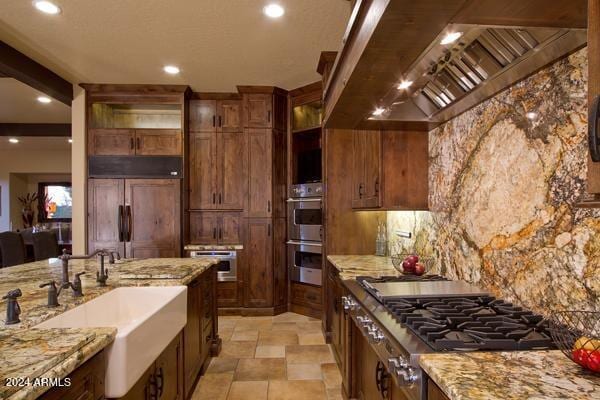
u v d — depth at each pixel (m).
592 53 0.75
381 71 1.68
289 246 4.64
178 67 3.86
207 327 3.04
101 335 1.27
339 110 2.25
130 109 5.03
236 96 4.75
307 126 4.80
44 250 3.87
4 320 1.36
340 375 2.88
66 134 6.53
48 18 2.82
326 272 3.62
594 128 0.72
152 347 1.65
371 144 2.84
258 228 4.53
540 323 1.33
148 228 4.41
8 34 3.08
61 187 9.38
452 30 1.28
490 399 0.81
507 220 1.70
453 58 1.59
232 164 4.75
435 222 2.52
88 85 4.36
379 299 1.80
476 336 1.22
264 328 4.03
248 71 3.98
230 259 4.53
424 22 1.22
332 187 3.58
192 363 2.54
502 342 1.17
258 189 4.54
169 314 1.90
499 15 1.16
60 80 4.13
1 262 3.88
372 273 2.54
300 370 2.98
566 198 1.35
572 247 1.31
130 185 4.40
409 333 1.34
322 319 3.89
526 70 1.49
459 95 1.91
